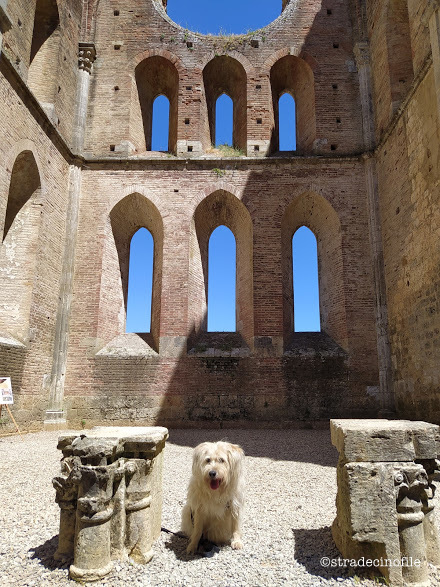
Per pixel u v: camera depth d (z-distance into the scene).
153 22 19.20
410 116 13.41
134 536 4.27
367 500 4.01
